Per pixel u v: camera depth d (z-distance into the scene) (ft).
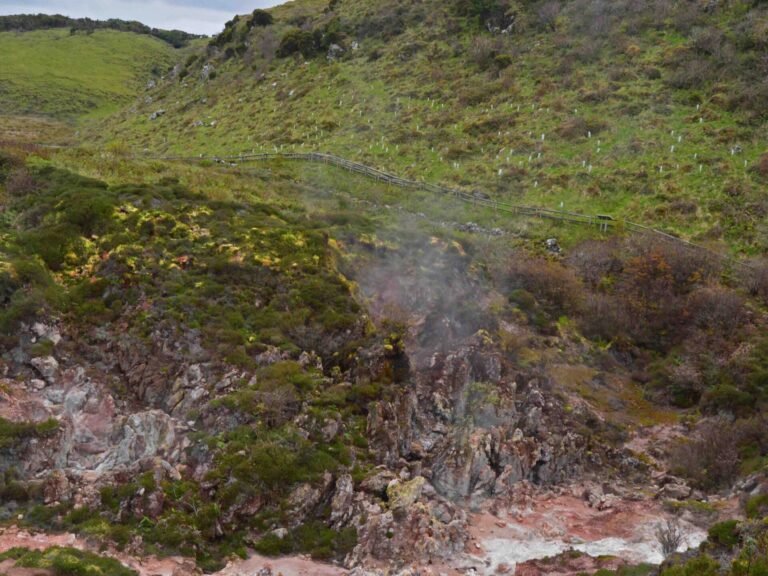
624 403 95.40
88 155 125.29
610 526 69.21
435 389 79.00
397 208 143.74
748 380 93.40
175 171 127.13
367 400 73.10
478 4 228.84
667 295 112.68
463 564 60.08
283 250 90.63
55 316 75.72
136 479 60.03
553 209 144.25
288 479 62.75
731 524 57.36
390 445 70.64
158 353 74.28
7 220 91.40
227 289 82.69
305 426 67.72
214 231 91.66
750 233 130.93
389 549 59.36
